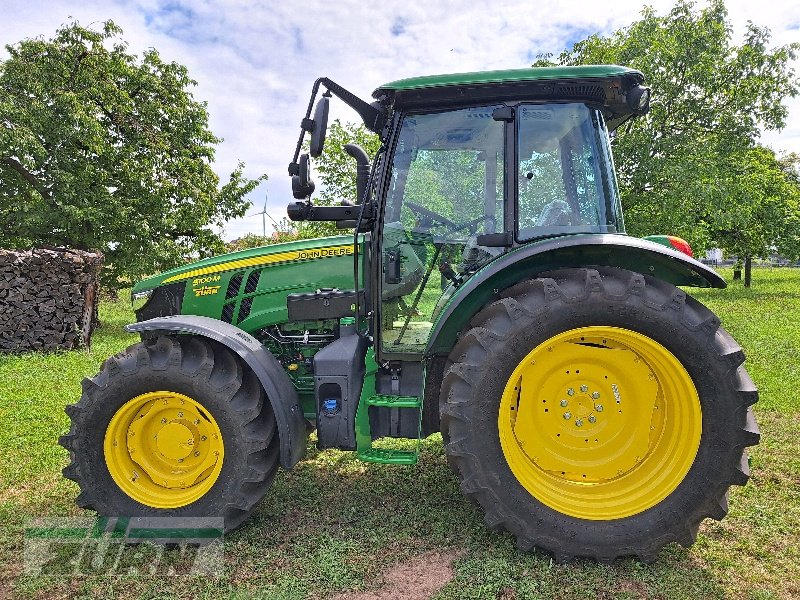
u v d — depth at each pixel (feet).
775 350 25.41
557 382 9.41
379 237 10.59
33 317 29.32
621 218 10.62
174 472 10.16
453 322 9.86
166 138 41.78
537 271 9.68
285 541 9.80
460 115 10.23
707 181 37.88
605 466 9.37
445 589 8.25
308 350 11.91
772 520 10.28
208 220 43.34
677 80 39.58
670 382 9.03
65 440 9.94
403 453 10.11
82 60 38.52
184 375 9.68
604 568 8.80
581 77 9.57
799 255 65.41
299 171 9.96
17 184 39.50
